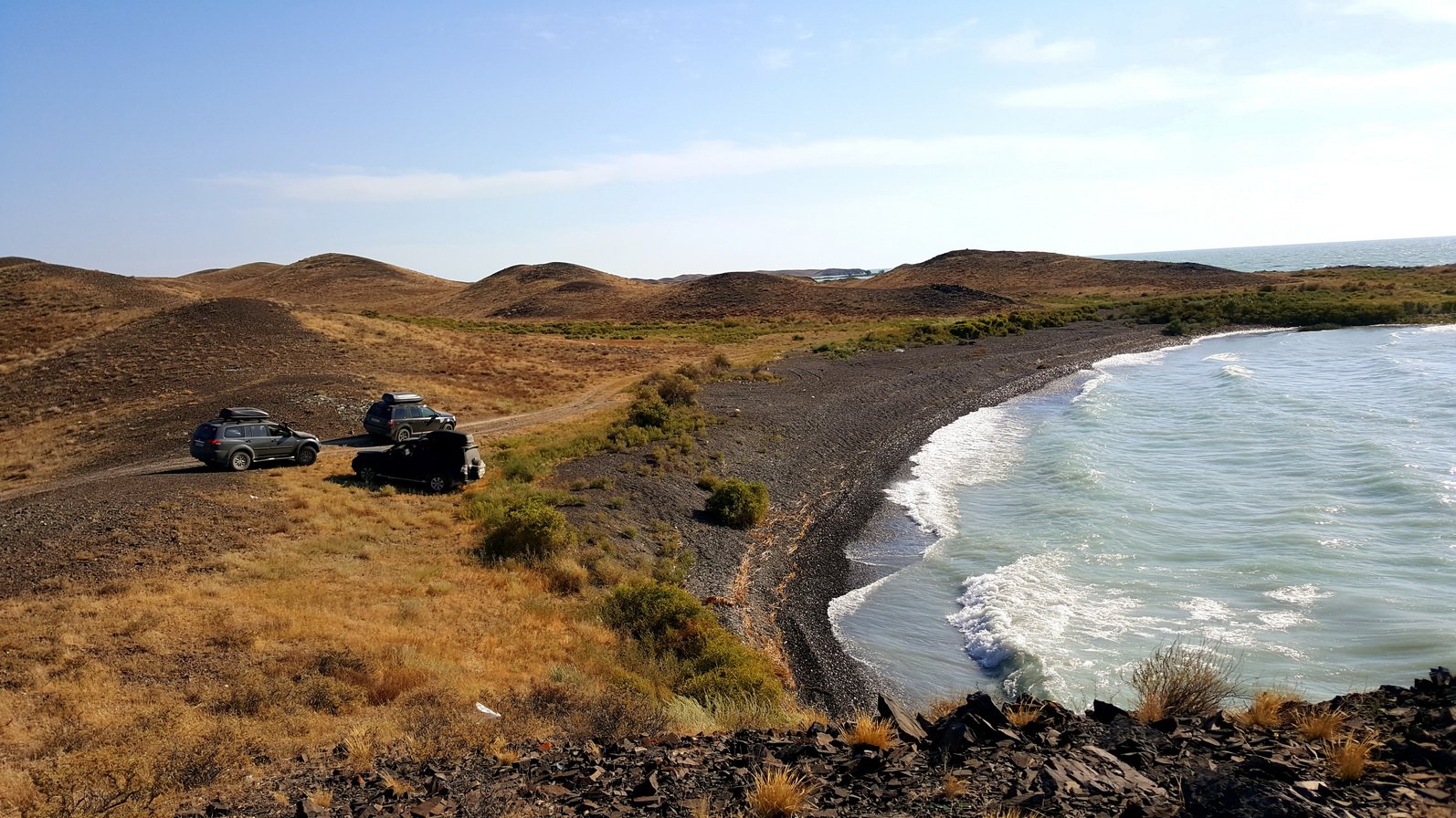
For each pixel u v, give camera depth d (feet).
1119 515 86.02
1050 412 151.23
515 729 33.76
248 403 128.88
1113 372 197.47
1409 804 18.11
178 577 55.62
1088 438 124.47
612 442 110.93
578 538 72.43
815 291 449.89
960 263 626.64
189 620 47.01
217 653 42.98
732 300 442.09
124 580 53.88
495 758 30.01
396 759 30.53
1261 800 17.46
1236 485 95.14
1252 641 55.77
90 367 150.51
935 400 161.17
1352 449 105.81
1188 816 17.95
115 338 168.14
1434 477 90.53
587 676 44.70
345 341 187.83
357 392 143.43
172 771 28.04
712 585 69.46
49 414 126.82
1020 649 55.62
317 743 32.60
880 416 143.84
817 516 91.91
